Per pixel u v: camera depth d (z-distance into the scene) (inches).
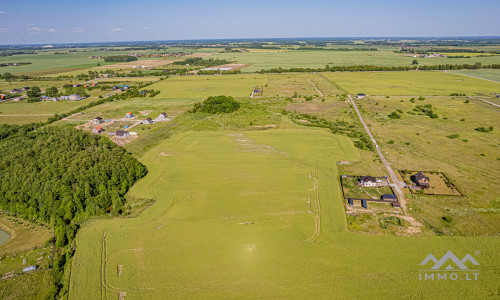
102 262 1904.5
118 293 1672.0
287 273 1781.5
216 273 1791.3
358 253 1927.9
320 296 1624.0
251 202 2534.5
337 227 2190.0
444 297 1600.6
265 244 2026.3
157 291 1675.7
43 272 1879.9
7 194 2568.9
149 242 2075.5
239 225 2236.7
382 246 1985.7
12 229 2331.4
